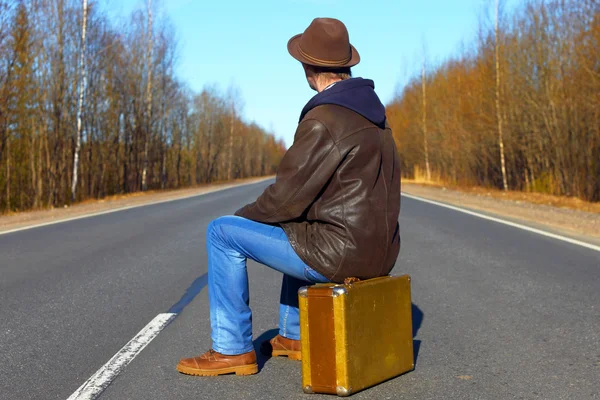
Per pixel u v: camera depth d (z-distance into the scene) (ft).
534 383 10.28
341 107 9.43
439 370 10.99
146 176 138.92
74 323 14.82
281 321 11.98
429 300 17.12
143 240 31.53
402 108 191.21
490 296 17.44
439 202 61.52
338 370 9.23
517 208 49.85
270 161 468.34
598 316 14.80
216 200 73.10
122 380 10.67
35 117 94.38
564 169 71.00
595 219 38.65
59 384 10.50
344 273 9.38
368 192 9.38
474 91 101.30
